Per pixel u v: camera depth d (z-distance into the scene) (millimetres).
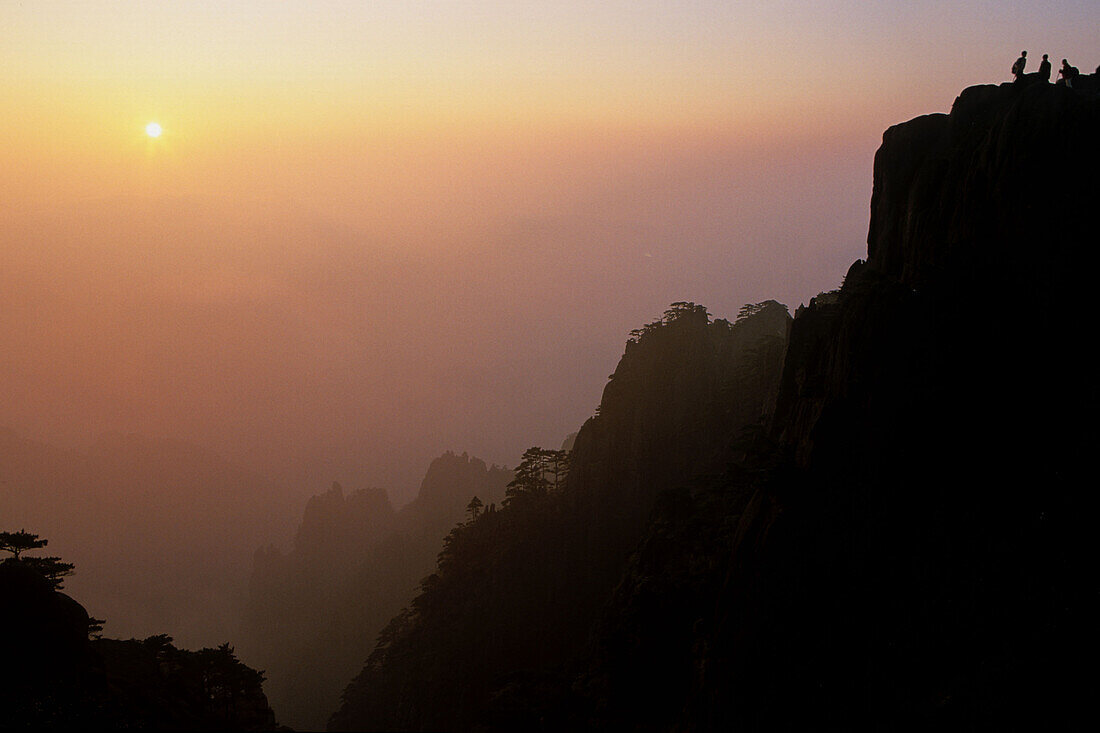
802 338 84250
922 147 77062
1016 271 58125
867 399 61281
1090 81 71875
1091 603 44094
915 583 53562
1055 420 53562
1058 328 55594
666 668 80688
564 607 140750
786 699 55812
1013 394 55781
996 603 48594
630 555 109625
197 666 88312
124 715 65250
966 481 55219
